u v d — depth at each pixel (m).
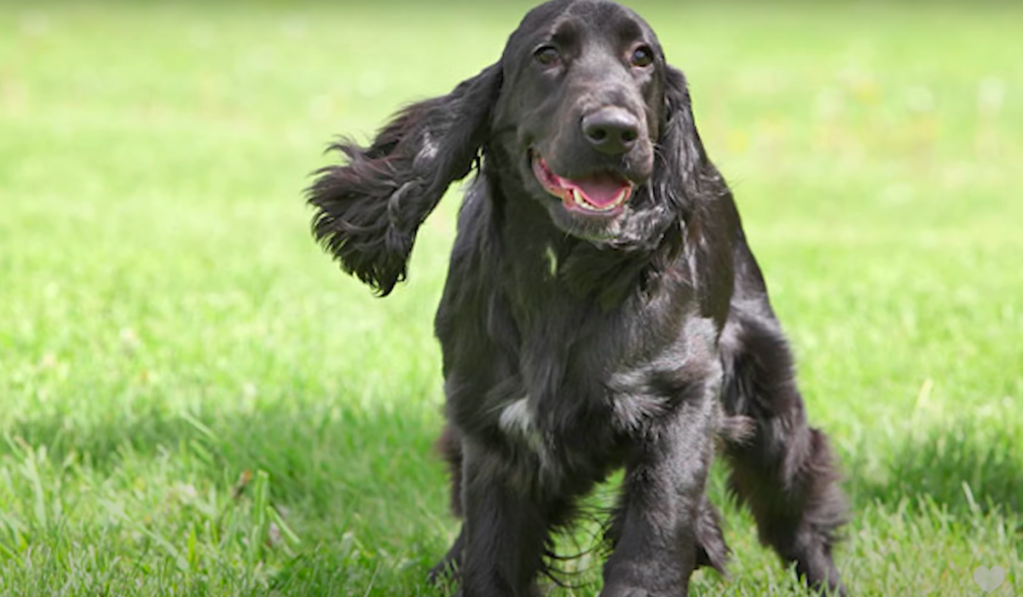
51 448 5.89
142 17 24.80
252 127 16.44
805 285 8.97
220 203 11.91
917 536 5.17
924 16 27.38
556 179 4.02
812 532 5.18
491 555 4.38
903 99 18.86
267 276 8.93
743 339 5.04
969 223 12.25
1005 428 6.18
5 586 4.48
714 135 16.19
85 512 5.23
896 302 8.55
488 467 4.42
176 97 18.09
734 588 4.68
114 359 7.04
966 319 8.22
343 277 9.07
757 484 5.15
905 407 6.61
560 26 4.11
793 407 5.08
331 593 4.61
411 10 27.44
